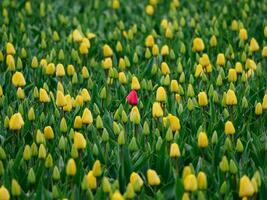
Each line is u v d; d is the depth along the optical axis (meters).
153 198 3.36
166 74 4.28
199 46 4.60
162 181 3.53
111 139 3.71
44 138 3.64
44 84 4.18
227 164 3.42
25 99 4.03
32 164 3.59
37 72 4.48
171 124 3.65
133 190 3.25
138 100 4.04
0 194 3.22
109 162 3.61
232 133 3.64
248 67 4.45
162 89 3.88
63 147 3.60
